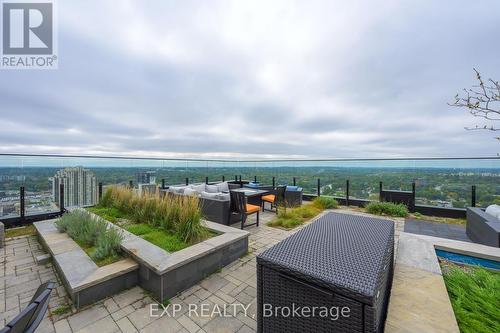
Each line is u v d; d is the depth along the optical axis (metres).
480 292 1.53
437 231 4.48
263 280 1.30
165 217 3.32
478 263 2.16
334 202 6.91
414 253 2.14
